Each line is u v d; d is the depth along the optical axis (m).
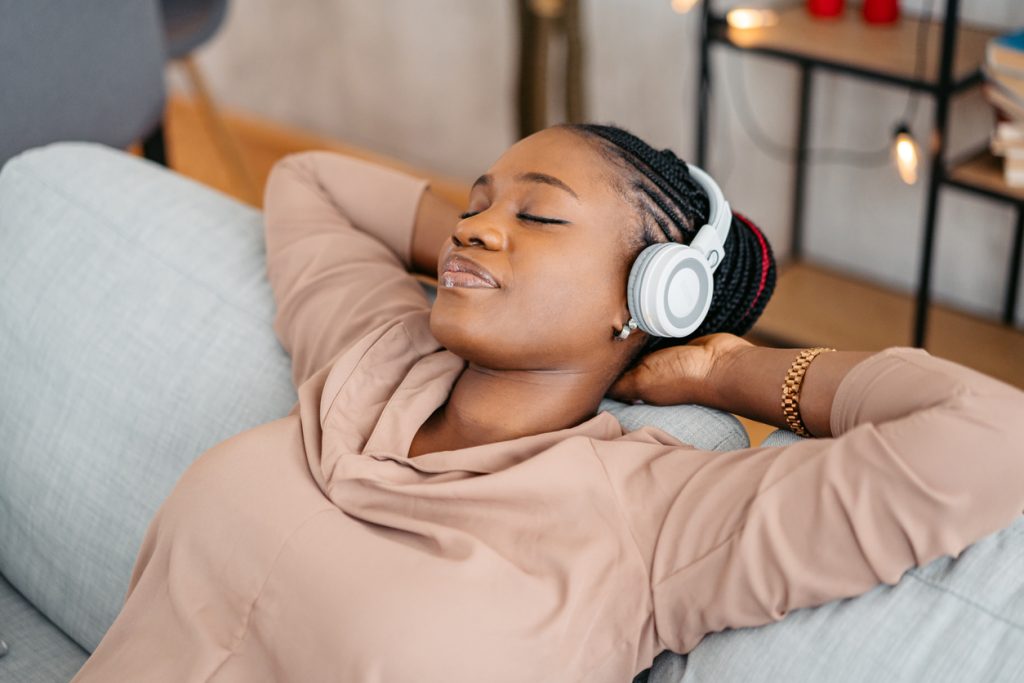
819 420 0.89
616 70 2.60
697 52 2.42
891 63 1.92
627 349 0.98
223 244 1.27
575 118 2.41
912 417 0.79
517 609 0.84
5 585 1.29
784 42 2.04
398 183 1.24
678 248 0.89
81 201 1.33
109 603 1.17
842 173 2.36
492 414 0.96
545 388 0.95
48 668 1.17
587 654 0.86
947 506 0.77
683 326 0.91
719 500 0.85
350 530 0.89
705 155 2.24
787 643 0.83
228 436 1.15
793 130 2.38
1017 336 2.21
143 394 1.20
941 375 0.82
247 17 3.30
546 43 2.35
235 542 0.91
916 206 2.28
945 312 2.29
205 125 3.37
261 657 0.89
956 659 0.78
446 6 2.88
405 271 1.21
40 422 1.24
